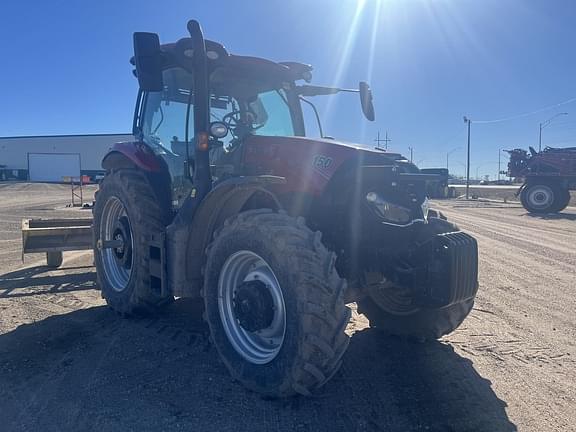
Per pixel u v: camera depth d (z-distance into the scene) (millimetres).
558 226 16141
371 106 5570
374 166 3873
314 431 3059
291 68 5312
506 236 13078
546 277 7684
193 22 4121
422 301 3619
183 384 3658
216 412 3270
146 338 4582
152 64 3928
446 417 3242
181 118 4910
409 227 3715
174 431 3053
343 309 3156
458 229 4027
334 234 3820
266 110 5160
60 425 3125
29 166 69062
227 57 4520
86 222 8227
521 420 3221
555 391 3645
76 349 4316
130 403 3387
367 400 3453
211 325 3859
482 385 3715
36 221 7902
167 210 5059
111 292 5395
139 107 5582
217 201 4000
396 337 4695
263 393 3396
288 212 3771
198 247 4230
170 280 4336
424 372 3930
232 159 4422
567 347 4551
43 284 6684
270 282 3529
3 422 3170
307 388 3174
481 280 7430
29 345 4414
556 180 21984
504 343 4625
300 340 3109
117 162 5945
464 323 5215
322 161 3832
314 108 5461
